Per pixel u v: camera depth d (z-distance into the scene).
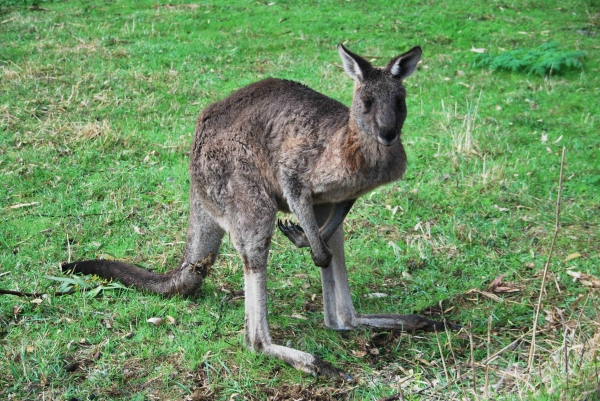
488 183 6.59
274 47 9.63
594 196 6.44
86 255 5.34
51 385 3.96
